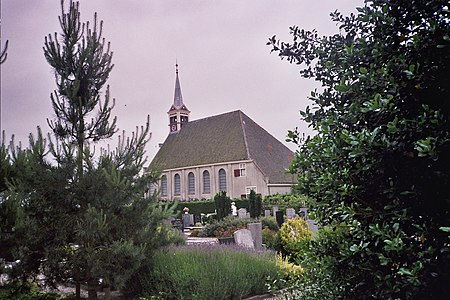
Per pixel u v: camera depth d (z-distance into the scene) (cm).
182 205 4238
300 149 330
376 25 260
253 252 950
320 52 333
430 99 240
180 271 745
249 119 5388
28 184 655
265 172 4644
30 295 732
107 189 674
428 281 210
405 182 239
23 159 683
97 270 634
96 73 771
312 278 352
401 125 228
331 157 266
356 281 258
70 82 755
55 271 660
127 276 657
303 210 2159
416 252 218
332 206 271
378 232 222
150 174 742
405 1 248
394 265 230
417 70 231
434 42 229
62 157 674
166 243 766
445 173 221
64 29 755
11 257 679
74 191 673
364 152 233
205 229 1875
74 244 673
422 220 231
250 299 783
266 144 5138
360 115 261
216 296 718
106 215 660
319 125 301
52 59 743
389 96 232
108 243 660
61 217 671
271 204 3219
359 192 252
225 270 787
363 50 275
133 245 677
